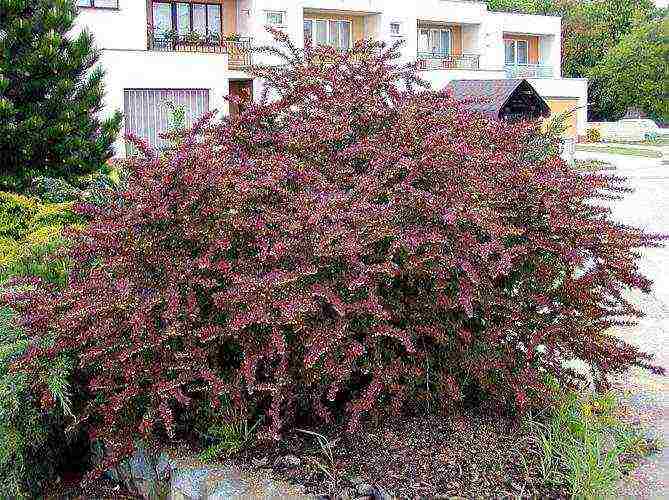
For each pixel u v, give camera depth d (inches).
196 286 165.8
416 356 178.9
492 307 179.8
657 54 1871.3
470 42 1358.3
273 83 217.3
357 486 151.9
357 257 165.8
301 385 170.9
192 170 163.5
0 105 383.6
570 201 185.5
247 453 167.2
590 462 154.4
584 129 1497.3
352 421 161.2
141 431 159.6
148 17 980.6
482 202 172.9
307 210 164.6
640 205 625.6
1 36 398.6
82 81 447.2
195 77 754.8
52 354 165.3
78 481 187.6
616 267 180.5
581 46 2223.2
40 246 266.2
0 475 173.0
